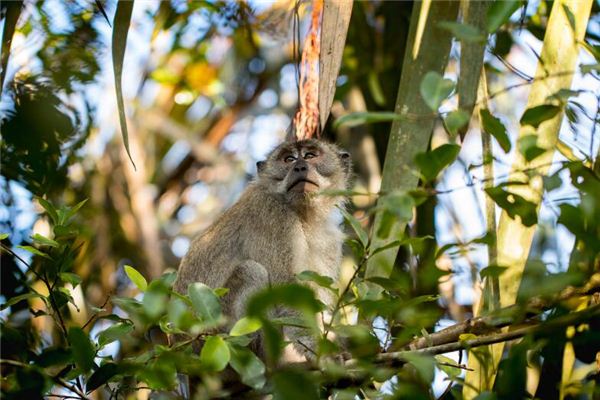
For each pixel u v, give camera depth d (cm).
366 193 661
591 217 666
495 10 692
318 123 1011
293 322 750
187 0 1561
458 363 843
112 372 740
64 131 1188
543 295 700
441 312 751
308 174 1276
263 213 1266
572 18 825
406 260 1046
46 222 1162
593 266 706
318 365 692
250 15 1595
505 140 680
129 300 782
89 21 1275
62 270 846
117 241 1548
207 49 1686
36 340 1098
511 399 715
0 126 1162
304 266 1230
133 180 1595
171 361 723
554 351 808
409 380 773
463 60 870
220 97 1730
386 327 851
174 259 1733
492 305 825
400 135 881
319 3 1028
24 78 1194
